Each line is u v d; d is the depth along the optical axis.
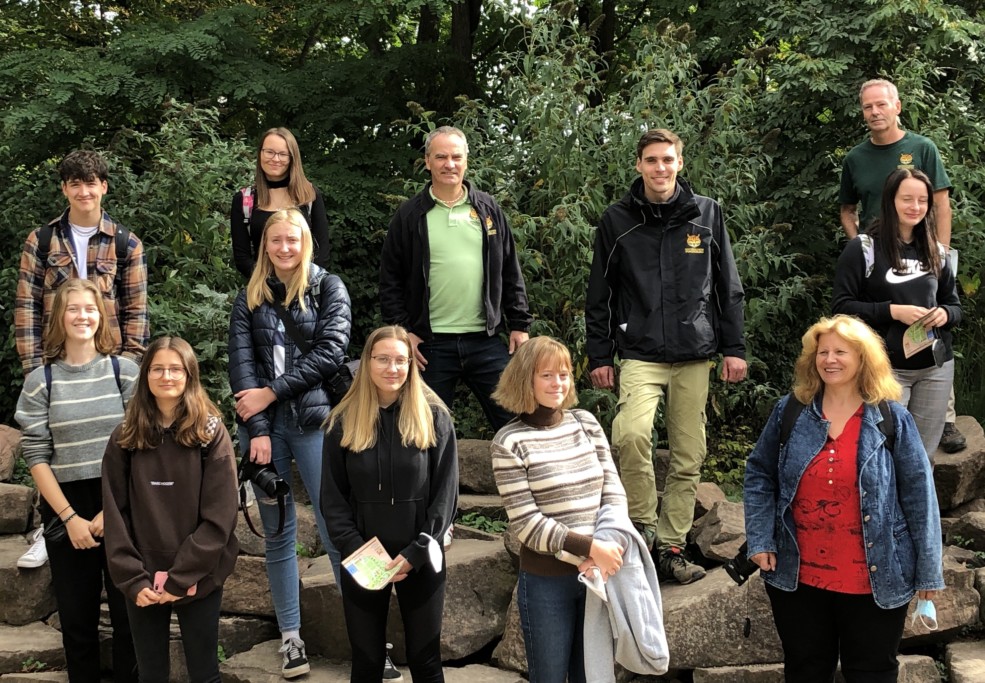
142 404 3.34
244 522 4.62
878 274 4.05
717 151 5.95
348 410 3.21
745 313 5.75
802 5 6.64
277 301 3.78
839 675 3.78
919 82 6.11
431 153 4.17
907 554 2.92
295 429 3.71
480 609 4.21
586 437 3.27
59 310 3.65
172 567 3.28
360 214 8.05
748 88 6.12
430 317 4.25
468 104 6.12
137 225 6.24
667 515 4.16
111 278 4.22
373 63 8.76
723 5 7.39
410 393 3.21
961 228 5.76
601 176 5.75
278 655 4.13
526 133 5.94
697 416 4.12
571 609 3.14
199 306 5.50
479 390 4.36
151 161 6.86
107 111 8.45
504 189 5.70
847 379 3.00
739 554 3.22
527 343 3.24
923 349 4.07
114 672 3.71
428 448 3.23
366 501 3.17
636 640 3.03
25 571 4.45
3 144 7.50
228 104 8.83
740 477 5.54
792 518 3.03
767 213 6.16
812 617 3.02
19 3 8.98
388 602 3.21
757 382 6.15
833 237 6.71
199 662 3.35
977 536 4.45
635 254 4.11
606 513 3.14
